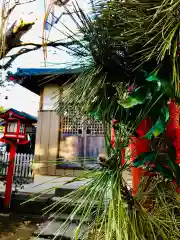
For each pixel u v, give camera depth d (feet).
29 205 17.70
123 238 2.54
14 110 18.47
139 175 3.96
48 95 24.71
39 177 22.86
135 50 3.43
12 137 18.42
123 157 3.53
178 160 3.80
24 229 14.33
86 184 3.00
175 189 3.45
